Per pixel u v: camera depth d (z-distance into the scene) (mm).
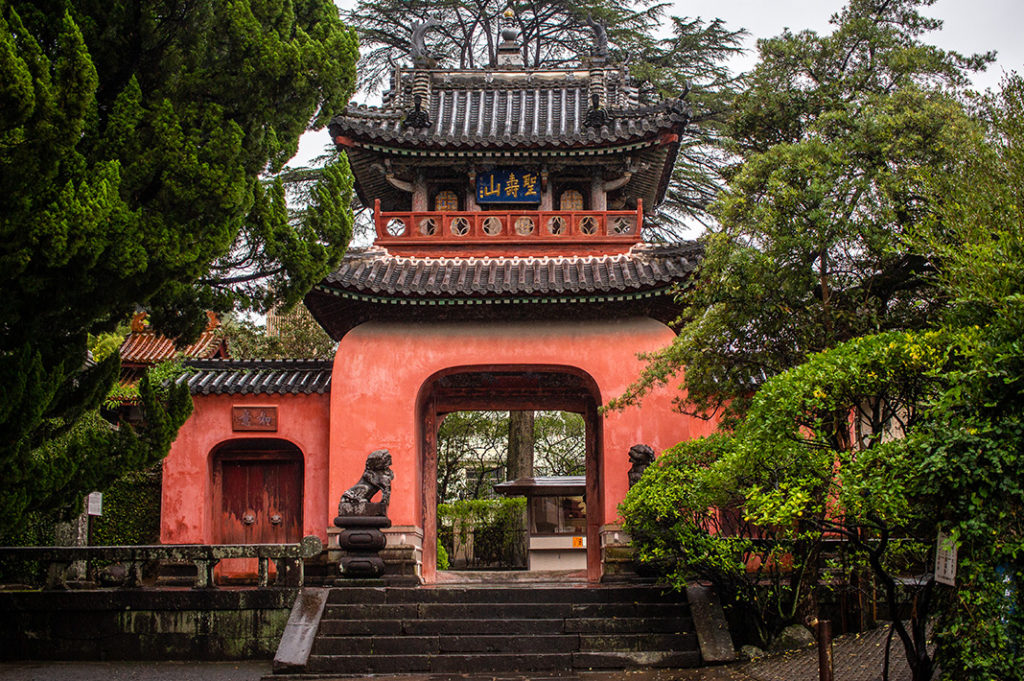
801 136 18500
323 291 18422
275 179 13914
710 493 13625
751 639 14938
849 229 14625
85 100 10078
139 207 11531
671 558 15773
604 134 20109
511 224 20312
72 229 10086
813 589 14664
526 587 16359
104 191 10375
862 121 15164
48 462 12117
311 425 20094
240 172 11930
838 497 10094
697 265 17453
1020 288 8836
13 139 9648
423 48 22219
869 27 17625
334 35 13359
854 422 11992
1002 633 8391
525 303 19141
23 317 11180
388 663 14273
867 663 12586
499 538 32688
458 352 19453
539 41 30391
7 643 14992
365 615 15516
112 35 11812
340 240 14430
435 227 20391
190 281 12203
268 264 14094
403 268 19719
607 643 14750
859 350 10391
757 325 15398
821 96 17938
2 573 16312
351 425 19141
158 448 13445
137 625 15086
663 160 21625
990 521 8617
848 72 18156
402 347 19500
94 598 15102
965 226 10234
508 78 22703
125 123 11391
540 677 13773
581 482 28047
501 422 39969
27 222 9906
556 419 41219
